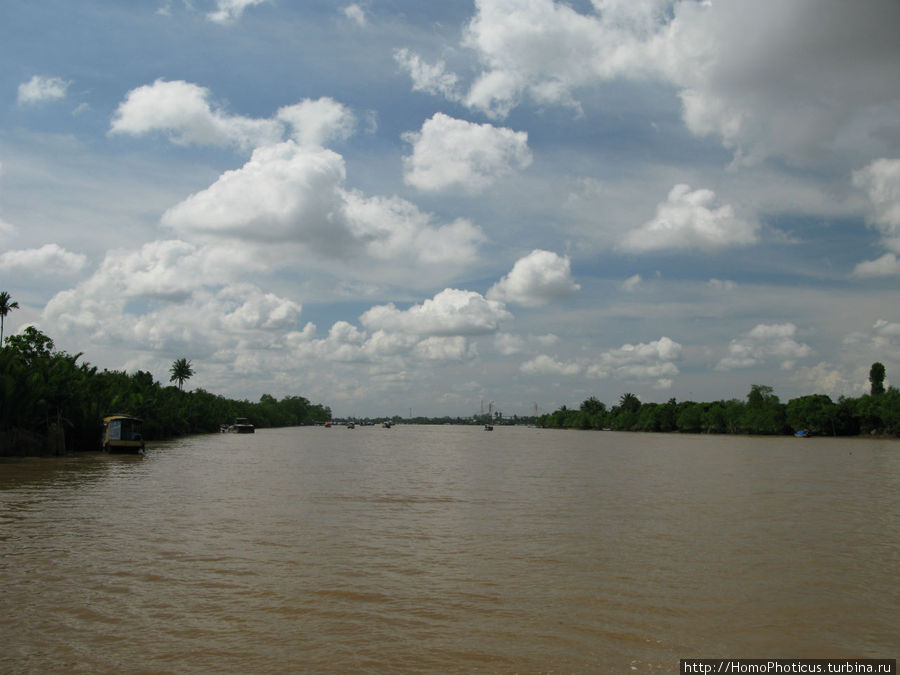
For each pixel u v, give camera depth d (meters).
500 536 26.53
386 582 19.25
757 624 15.87
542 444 136.62
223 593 17.95
